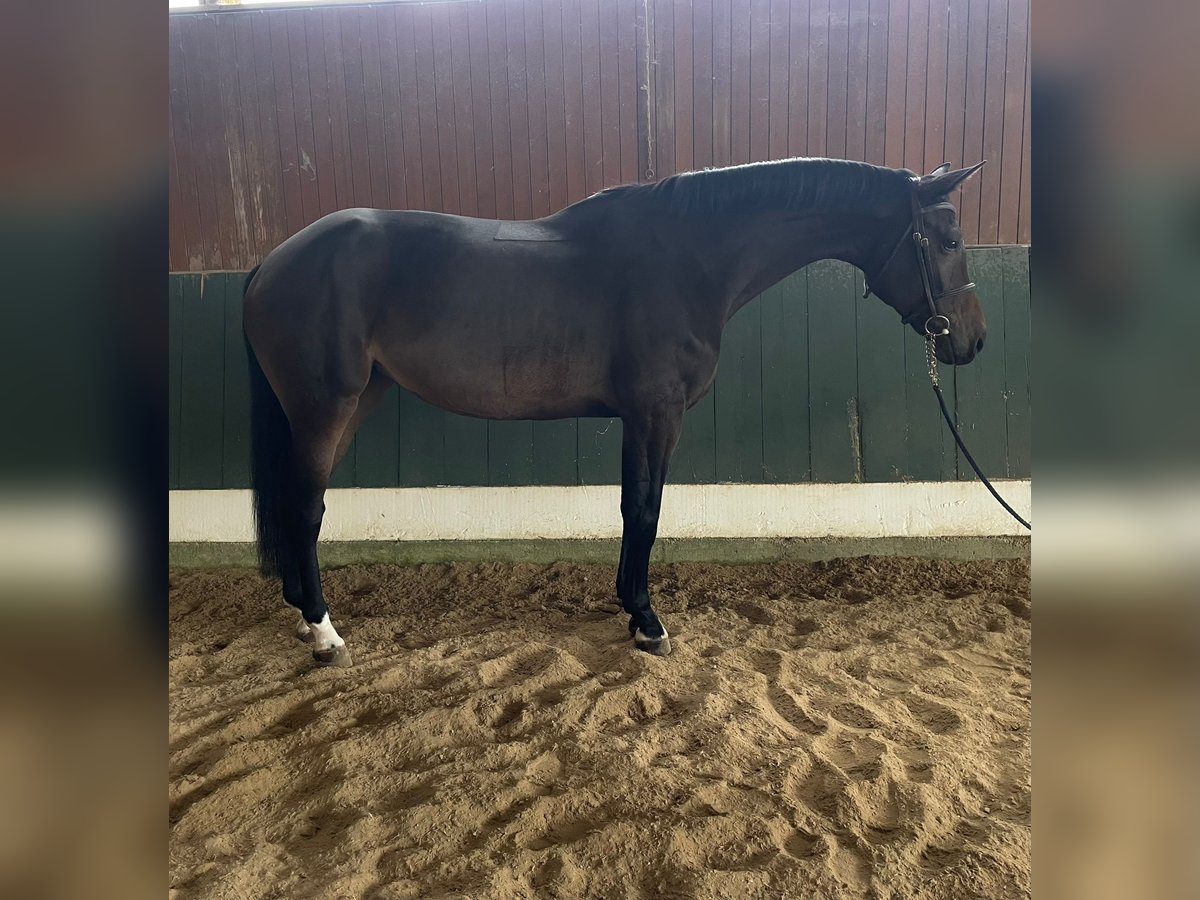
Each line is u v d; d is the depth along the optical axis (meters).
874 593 2.75
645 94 2.99
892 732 1.71
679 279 2.19
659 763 1.58
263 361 2.11
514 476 3.17
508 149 3.07
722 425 3.15
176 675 2.12
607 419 3.14
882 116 2.99
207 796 1.49
